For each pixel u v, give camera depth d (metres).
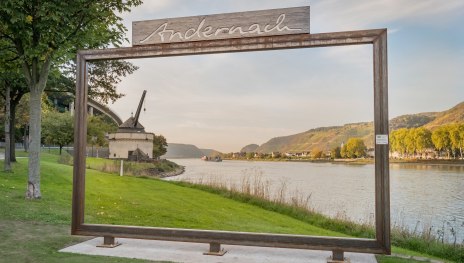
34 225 7.57
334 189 21.00
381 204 5.23
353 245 5.30
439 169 44.38
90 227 6.20
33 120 10.72
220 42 5.92
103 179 17.70
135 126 33.06
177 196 14.48
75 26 10.87
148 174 23.28
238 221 10.44
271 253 5.93
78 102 6.35
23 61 10.50
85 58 6.39
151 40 6.20
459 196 25.25
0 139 58.16
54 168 19.19
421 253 8.46
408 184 32.81
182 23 6.10
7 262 5.14
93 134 41.66
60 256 5.52
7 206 9.21
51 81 17.23
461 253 8.41
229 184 16.17
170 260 5.43
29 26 10.16
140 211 10.53
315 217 12.23
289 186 17.39
